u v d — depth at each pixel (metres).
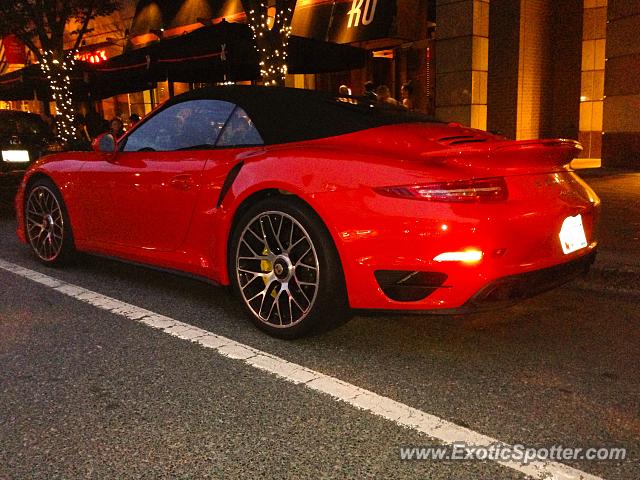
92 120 13.13
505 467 1.94
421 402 2.40
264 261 3.24
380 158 2.79
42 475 1.91
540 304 3.75
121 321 3.44
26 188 4.87
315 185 2.88
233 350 2.97
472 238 2.54
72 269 4.75
